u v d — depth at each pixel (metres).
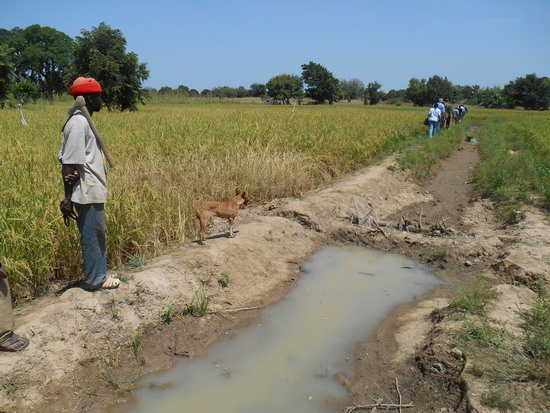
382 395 3.98
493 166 13.09
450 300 5.38
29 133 13.98
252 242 6.67
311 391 4.05
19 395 3.63
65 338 4.14
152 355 4.46
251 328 5.09
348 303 5.73
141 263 5.60
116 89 37.94
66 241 5.24
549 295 5.41
